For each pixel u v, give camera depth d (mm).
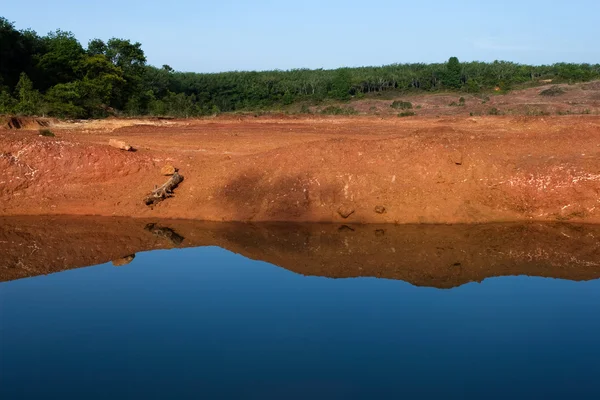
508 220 15867
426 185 16469
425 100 56125
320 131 28562
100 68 43562
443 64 74938
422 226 15664
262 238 15156
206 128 30953
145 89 52438
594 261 13133
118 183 18172
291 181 16906
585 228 15312
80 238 15328
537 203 16031
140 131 28891
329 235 15219
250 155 18812
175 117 40062
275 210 16469
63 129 28281
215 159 19156
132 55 47156
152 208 17172
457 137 17875
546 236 14852
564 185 16078
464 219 15812
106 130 29047
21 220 16891
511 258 13406
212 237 15297
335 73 73688
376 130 28797
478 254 13703
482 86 62500
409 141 17609
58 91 36625
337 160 17234
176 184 17828
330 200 16453
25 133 22094
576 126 19891
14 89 39031
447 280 11781
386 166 16953
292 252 13914
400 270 12531
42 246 14742
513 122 29891
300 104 60875
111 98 43062
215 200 17141
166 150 21188
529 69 69250
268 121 35906
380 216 16031
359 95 61531
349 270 12508
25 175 18125
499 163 16906
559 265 12875
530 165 16766
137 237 15383
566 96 52812
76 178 18219
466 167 16703
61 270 12875
